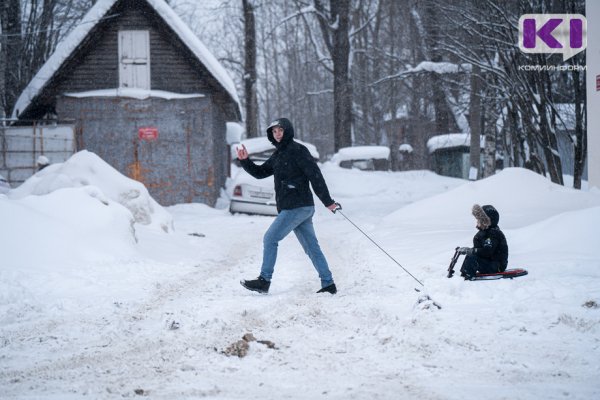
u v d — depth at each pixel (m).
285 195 9.30
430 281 8.59
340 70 46.84
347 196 35.28
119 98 30.14
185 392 4.85
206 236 18.33
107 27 30.33
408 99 58.75
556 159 22.30
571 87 24.92
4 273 9.87
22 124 31.91
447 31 25.19
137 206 16.47
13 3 37.81
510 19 22.41
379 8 54.09
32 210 12.16
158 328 7.15
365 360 5.66
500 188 18.56
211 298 8.94
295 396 4.73
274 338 6.50
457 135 45.22
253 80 47.84
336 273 11.38
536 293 7.87
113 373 5.46
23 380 5.29
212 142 30.55
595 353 5.59
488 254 8.92
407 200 32.97
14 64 38.66
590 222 11.42
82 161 16.88
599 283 8.24
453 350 5.86
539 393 4.64
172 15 29.47
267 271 9.32
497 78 25.08
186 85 30.58
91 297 9.05
